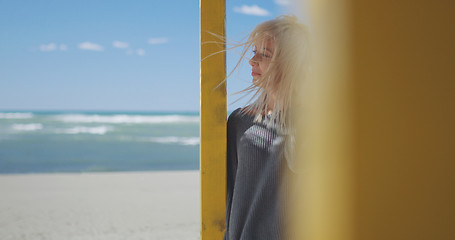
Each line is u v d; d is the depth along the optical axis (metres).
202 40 1.20
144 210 6.42
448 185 1.37
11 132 29.56
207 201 1.21
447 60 1.39
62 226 5.33
